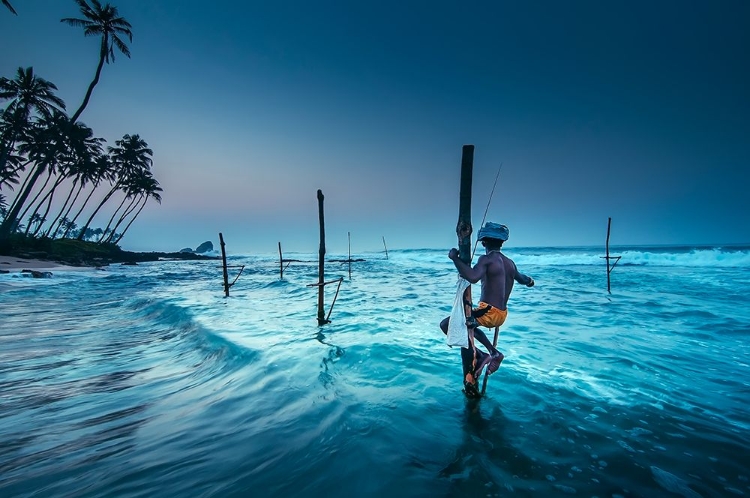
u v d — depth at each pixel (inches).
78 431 119.8
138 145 2082.9
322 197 307.0
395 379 165.2
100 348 243.0
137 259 2183.8
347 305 414.9
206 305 424.2
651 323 283.4
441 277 849.5
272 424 120.5
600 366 180.4
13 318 360.2
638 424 119.9
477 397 133.9
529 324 284.0
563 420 122.7
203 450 104.5
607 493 84.8
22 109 1364.4
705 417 125.3
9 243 1298.0
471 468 94.4
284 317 341.7
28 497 83.2
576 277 708.7
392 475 90.0
